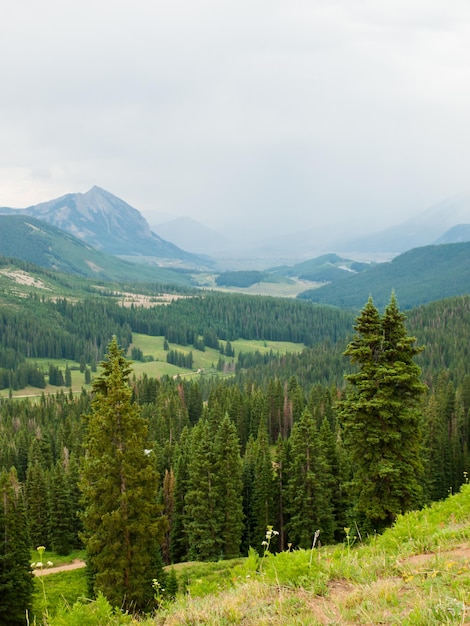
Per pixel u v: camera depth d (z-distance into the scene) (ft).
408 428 92.27
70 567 189.16
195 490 157.99
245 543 179.42
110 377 91.91
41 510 221.05
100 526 88.99
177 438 325.01
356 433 93.56
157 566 100.94
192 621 25.71
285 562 29.99
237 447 162.71
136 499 89.20
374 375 92.99
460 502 48.62
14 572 117.08
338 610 22.91
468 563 26.50
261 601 25.82
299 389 403.54
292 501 157.28
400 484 90.38
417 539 35.53
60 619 29.25
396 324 95.20
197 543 155.12
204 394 632.38
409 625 19.40
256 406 363.56
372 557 31.58
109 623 29.73
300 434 156.46
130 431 91.15
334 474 175.52
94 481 90.99
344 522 170.71
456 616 19.16
